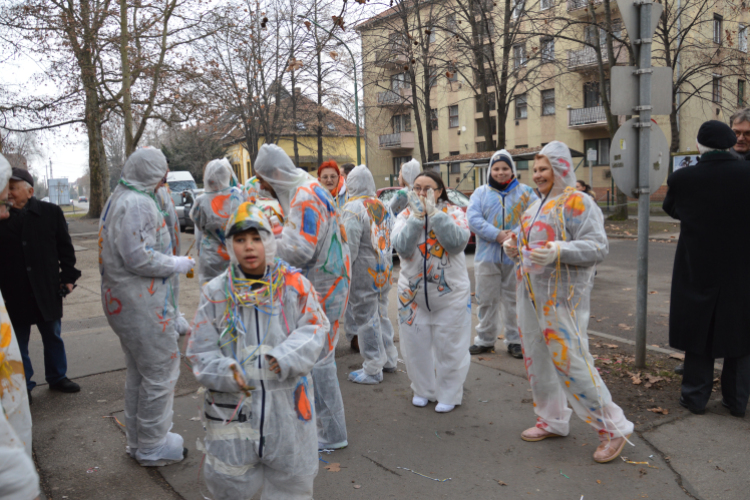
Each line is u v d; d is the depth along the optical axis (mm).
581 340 3295
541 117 30922
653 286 8539
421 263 4094
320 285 3443
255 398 2184
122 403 4410
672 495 2967
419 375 4273
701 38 21328
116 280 3184
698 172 3857
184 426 3990
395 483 3170
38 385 4812
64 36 16766
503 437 3734
